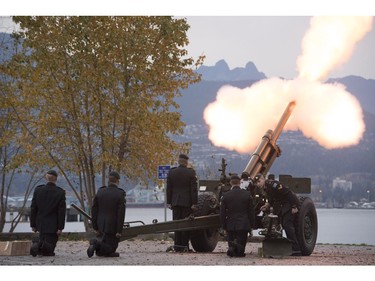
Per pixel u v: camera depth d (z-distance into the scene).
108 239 18.27
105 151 30.69
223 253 20.06
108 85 30.27
